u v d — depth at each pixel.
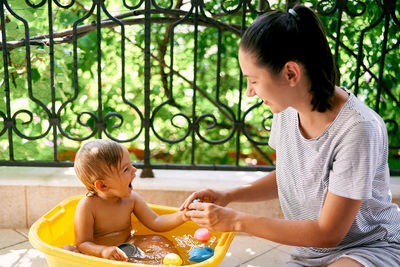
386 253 1.26
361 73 2.54
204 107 3.20
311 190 1.33
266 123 3.16
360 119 1.18
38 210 2.24
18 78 2.43
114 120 3.05
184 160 3.30
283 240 1.27
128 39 2.92
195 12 2.12
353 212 1.20
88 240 1.71
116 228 1.80
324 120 1.24
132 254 1.67
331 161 1.25
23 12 2.41
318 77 1.14
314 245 1.25
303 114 1.26
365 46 2.54
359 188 1.17
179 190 2.24
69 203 1.85
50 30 2.13
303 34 1.10
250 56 1.13
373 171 1.19
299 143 1.32
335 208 1.21
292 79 1.13
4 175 2.30
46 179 2.27
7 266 1.88
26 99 2.60
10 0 2.35
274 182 1.63
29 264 1.91
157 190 2.23
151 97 3.11
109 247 1.60
